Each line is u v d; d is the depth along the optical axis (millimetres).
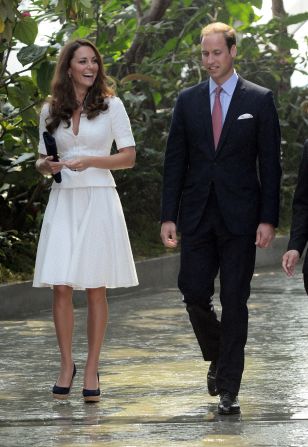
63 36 35594
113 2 38844
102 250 17938
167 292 33719
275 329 25812
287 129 48906
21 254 32469
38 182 32969
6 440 15414
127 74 41406
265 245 16953
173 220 17344
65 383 18328
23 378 20203
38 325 27062
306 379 19734
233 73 17172
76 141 18109
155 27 39906
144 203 40531
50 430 16016
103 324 18203
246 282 17078
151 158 39344
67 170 17969
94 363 18156
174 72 41906
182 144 17422
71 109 18078
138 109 39750
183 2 43656
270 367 20938
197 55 40875
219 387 16984
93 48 18078
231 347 16922
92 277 17828
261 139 17000
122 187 40000
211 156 17078
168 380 19812
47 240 17938
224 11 42688
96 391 18062
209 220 17109
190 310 17391
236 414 16922
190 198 17250
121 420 16672
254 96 17031
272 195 16938
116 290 33188
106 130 18172
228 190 16984
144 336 25078
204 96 17219
